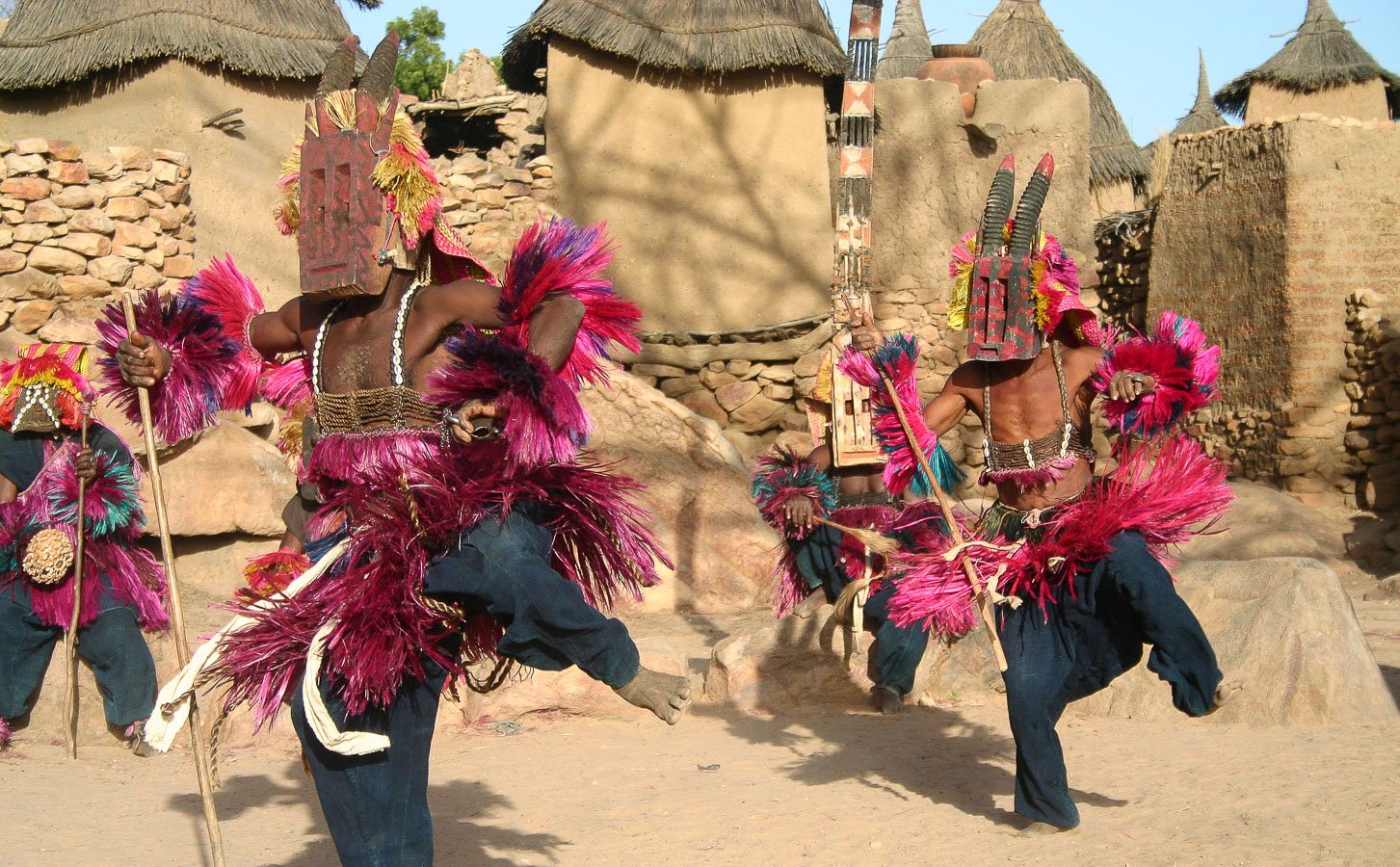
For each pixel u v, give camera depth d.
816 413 7.93
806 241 15.02
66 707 6.69
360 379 3.66
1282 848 4.51
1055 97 16.27
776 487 7.68
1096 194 20.59
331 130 3.68
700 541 12.63
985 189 16.20
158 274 12.20
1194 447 4.97
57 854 4.88
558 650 3.43
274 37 13.38
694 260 14.97
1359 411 15.71
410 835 3.52
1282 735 6.29
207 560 11.94
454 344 3.29
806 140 15.06
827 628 7.57
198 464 11.64
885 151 16.17
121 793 5.95
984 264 5.07
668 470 12.79
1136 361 4.86
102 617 6.86
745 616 12.20
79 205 11.65
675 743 6.79
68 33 12.98
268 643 3.43
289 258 13.81
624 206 14.94
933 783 5.78
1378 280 16.00
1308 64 21.05
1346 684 6.52
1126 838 4.75
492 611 3.48
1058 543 4.84
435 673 3.56
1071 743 6.40
